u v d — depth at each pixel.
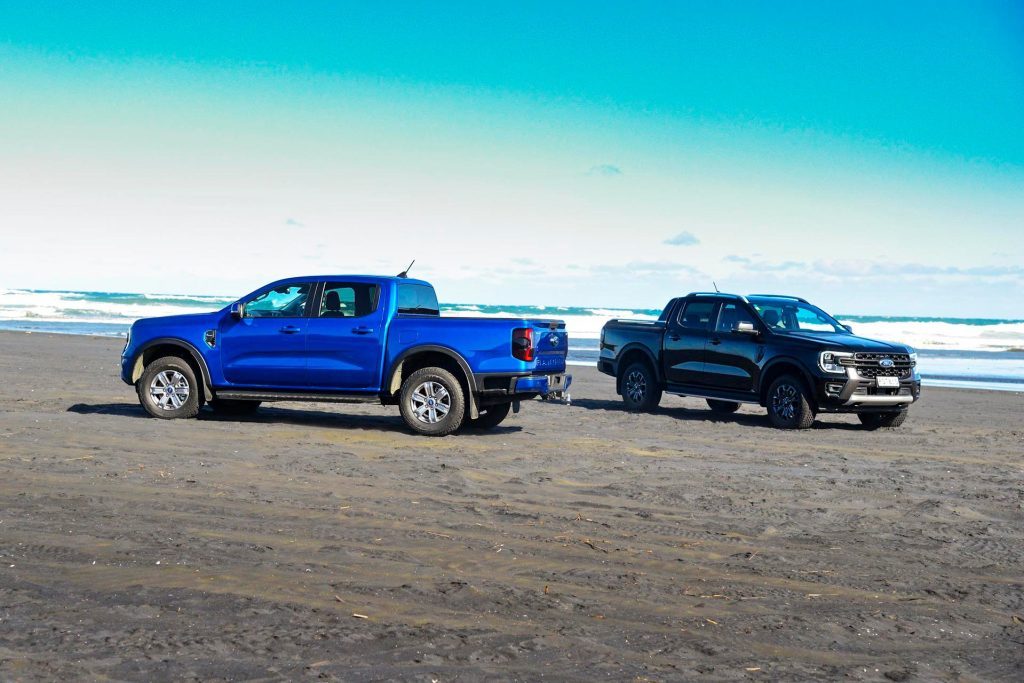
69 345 29.05
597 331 52.72
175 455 9.11
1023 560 6.10
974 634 4.63
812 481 8.84
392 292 12.06
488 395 11.61
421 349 11.71
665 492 8.00
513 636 4.37
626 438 11.98
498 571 5.43
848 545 6.34
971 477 9.38
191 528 6.14
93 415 12.26
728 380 14.78
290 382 12.24
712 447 11.30
